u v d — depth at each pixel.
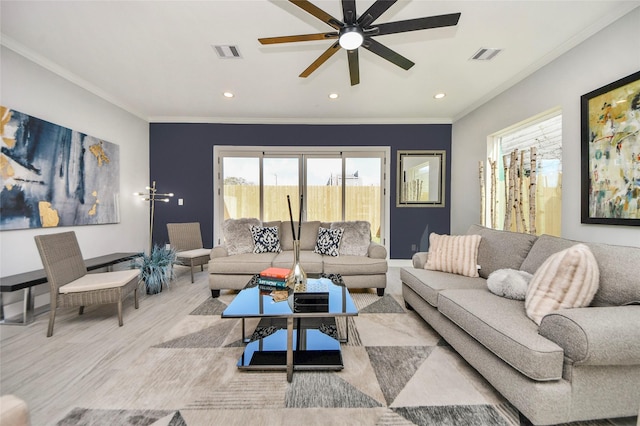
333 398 1.39
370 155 4.63
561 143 2.49
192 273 3.51
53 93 2.79
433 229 4.62
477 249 2.35
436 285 2.03
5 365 1.65
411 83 3.19
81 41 2.38
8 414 0.69
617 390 1.14
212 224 4.62
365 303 2.79
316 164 4.65
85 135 3.18
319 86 3.28
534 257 1.86
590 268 1.31
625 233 1.94
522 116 2.96
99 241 3.43
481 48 2.46
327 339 1.97
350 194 4.67
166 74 2.98
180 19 2.09
